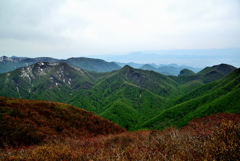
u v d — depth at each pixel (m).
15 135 13.19
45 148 6.46
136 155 4.57
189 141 5.48
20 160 5.78
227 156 3.23
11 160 5.93
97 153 5.76
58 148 6.63
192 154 4.09
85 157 5.27
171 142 5.56
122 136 10.93
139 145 6.27
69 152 5.75
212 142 4.00
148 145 5.81
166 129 9.40
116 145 7.21
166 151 4.58
